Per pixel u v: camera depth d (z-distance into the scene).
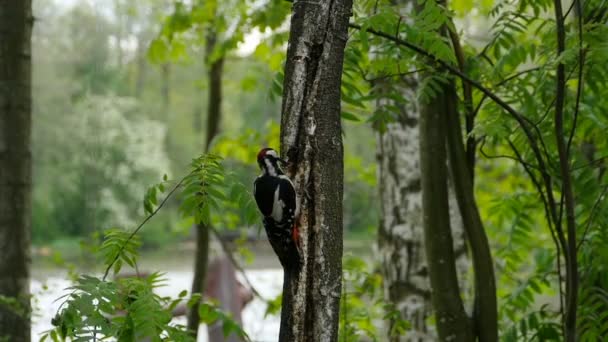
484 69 5.50
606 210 5.27
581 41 4.52
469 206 5.45
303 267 3.83
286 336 3.83
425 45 4.98
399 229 7.77
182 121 43.88
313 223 3.85
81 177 35.94
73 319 3.91
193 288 10.45
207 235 10.51
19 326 6.77
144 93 41.50
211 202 4.06
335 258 3.87
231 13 9.68
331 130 3.89
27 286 6.93
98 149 36.53
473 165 5.62
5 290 6.79
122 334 4.05
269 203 4.62
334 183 3.89
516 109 6.07
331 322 3.82
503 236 9.38
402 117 7.69
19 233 6.88
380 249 7.95
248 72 10.96
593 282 5.60
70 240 35.03
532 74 5.39
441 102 5.43
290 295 3.84
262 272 17.34
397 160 7.80
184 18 9.97
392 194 7.84
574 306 4.95
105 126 36.91
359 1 5.59
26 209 6.93
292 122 3.88
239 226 11.33
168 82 40.50
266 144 12.35
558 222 5.05
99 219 34.81
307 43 3.87
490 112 5.44
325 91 3.87
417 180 7.72
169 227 30.34
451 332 5.41
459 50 5.50
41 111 37.78
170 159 43.62
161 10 11.88
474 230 5.44
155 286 4.41
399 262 7.75
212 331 9.45
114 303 3.96
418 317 7.64
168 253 30.17
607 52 4.56
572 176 5.72
